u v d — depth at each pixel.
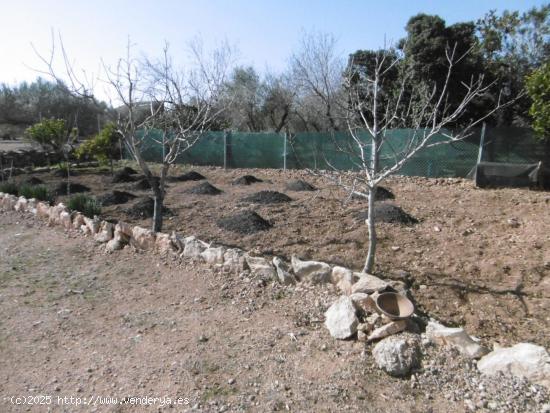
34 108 24.66
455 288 4.39
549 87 8.41
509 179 9.48
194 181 11.30
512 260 4.96
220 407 2.48
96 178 11.98
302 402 2.51
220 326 3.41
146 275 4.52
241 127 21.83
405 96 12.73
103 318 3.62
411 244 5.54
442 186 10.08
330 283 3.96
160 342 3.20
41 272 4.65
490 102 14.81
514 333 3.67
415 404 2.47
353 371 2.76
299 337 3.19
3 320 3.59
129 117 5.71
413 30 14.19
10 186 8.37
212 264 4.55
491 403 2.44
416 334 3.08
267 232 6.03
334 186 10.16
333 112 17.17
